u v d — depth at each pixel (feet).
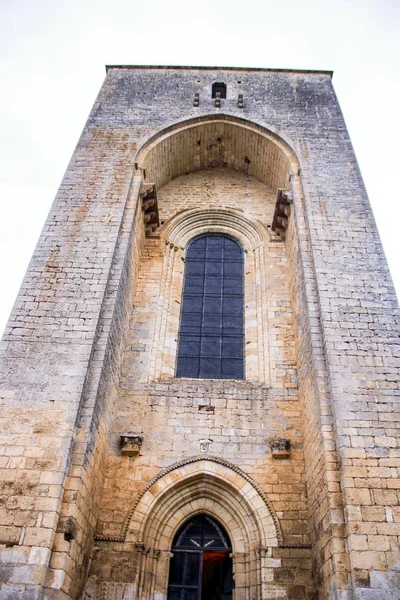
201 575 38.75
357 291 42.34
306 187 51.90
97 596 35.24
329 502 32.30
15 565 28.96
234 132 63.16
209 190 66.03
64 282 42.83
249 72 69.92
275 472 41.09
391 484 31.99
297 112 63.46
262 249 58.34
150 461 41.50
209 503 41.04
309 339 41.70
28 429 34.12
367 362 37.70
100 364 38.45
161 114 62.85
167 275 56.18
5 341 38.55
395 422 34.58
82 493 33.65
